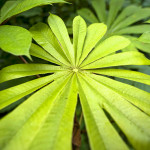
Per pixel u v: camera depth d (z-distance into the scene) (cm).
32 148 26
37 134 28
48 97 36
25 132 28
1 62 64
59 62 46
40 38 46
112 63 46
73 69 46
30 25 70
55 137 28
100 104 38
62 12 81
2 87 56
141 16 74
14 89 36
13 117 29
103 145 29
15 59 64
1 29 36
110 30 73
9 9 47
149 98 38
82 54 48
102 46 49
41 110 33
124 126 33
